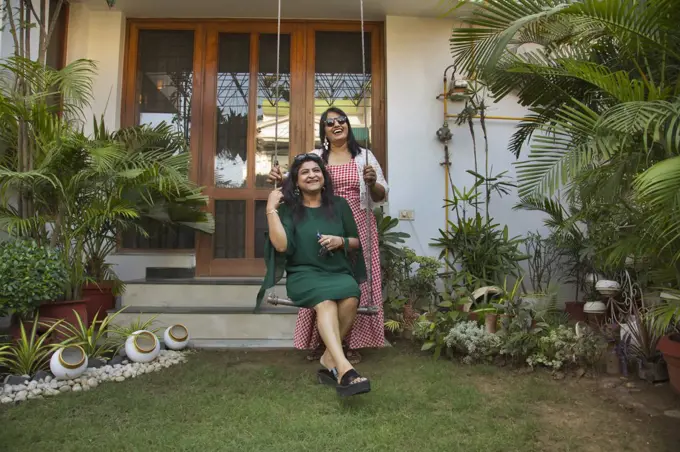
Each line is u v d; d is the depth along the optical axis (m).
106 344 3.14
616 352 2.88
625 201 2.23
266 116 5.00
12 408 2.25
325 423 2.04
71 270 3.39
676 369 2.21
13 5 3.92
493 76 2.79
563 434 2.00
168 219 4.30
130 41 4.97
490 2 2.26
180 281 4.14
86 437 1.93
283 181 2.65
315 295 2.29
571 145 2.12
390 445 1.85
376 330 3.03
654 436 1.99
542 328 3.04
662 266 2.28
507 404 2.31
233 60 5.03
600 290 3.60
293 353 3.36
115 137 4.12
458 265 4.62
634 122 1.78
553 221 4.05
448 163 4.79
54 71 3.54
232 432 1.97
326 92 5.03
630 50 2.22
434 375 2.78
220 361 3.12
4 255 2.93
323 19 5.03
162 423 2.07
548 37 2.94
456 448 1.83
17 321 3.30
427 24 4.94
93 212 3.38
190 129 4.92
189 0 4.70
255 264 4.82
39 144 3.36
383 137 5.00
